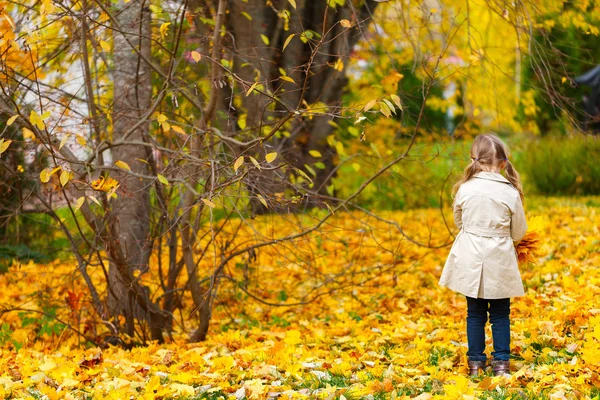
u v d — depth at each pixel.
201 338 6.95
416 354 5.60
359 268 10.11
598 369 4.57
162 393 4.77
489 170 5.28
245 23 8.32
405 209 15.34
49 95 6.48
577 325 5.89
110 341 6.93
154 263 7.96
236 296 8.17
